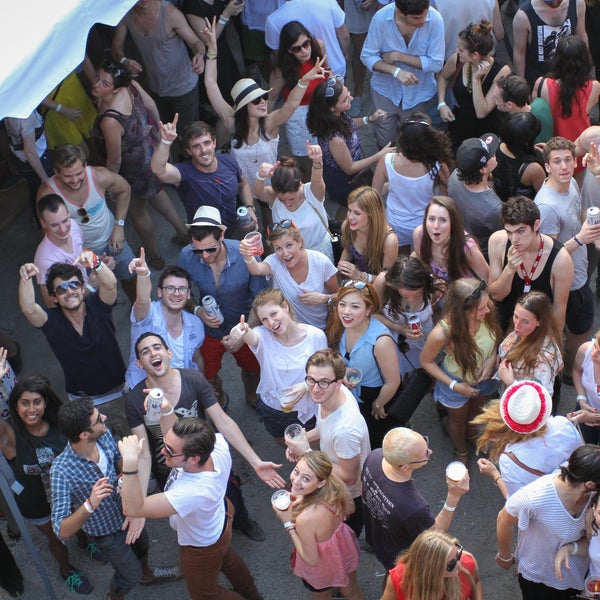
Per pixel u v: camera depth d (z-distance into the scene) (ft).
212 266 27.63
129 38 42.63
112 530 23.26
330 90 31.07
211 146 29.96
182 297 26.12
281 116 31.99
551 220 27.63
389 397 25.32
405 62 35.68
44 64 22.99
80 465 22.52
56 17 23.38
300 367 25.04
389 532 20.92
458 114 35.68
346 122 32.17
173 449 20.61
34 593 26.78
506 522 21.18
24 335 35.55
